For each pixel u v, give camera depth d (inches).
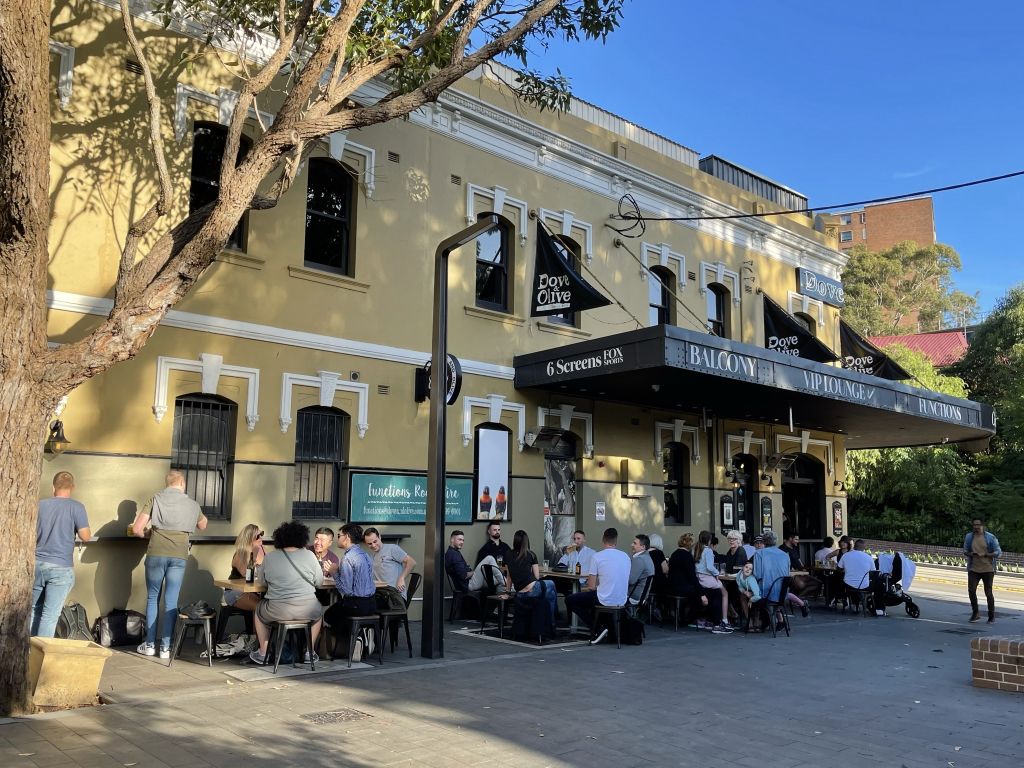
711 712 286.7
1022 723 284.8
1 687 244.2
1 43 236.1
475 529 534.3
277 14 401.4
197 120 429.7
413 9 375.6
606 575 426.6
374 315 493.0
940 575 1091.3
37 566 297.4
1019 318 1544.0
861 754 242.5
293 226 460.8
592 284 631.8
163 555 347.3
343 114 323.0
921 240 3949.3
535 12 363.6
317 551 371.6
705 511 708.7
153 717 251.4
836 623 568.4
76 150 385.7
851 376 616.1
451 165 547.8
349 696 288.2
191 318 413.7
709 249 748.6
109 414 382.3
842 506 873.5
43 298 258.5
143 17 414.3
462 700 288.7
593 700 297.3
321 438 469.7
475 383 547.5
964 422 752.3
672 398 626.8
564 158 623.5
